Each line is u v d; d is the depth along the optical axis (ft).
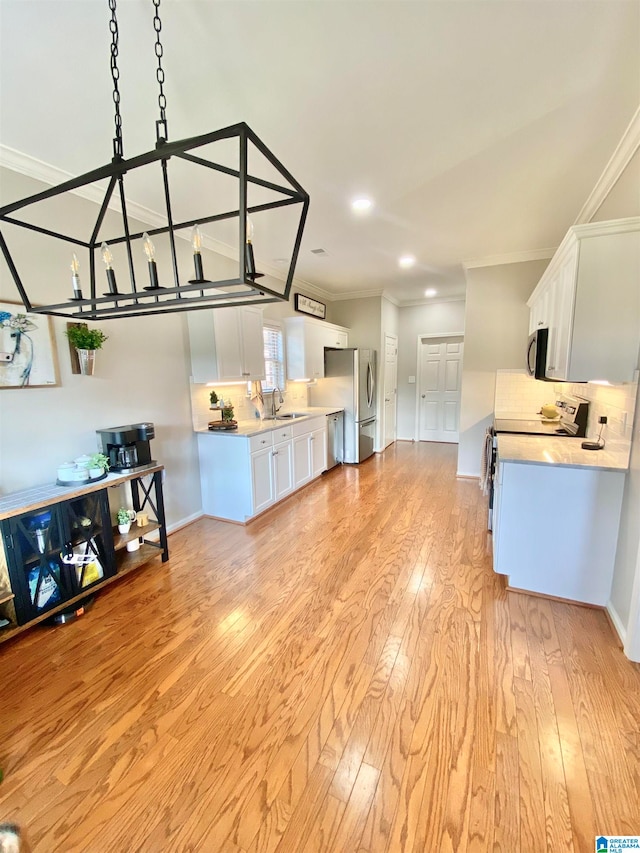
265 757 4.50
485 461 11.69
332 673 5.73
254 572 8.69
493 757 4.43
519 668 5.76
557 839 3.66
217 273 11.90
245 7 4.23
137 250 9.37
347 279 17.03
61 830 3.81
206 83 5.35
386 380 21.17
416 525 11.05
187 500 11.47
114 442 8.38
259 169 7.57
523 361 14.28
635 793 4.05
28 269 7.28
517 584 7.72
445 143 6.84
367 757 4.47
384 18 4.40
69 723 4.99
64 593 7.01
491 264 14.16
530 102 5.81
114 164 3.74
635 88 5.50
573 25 4.49
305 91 5.54
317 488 14.73
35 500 6.65
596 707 5.08
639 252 6.24
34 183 7.30
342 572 8.60
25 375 7.27
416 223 10.46
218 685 5.56
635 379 6.41
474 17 4.41
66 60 4.91
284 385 16.37
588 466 6.95
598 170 7.74
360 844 3.66
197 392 11.66
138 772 4.36
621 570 6.60
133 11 4.24
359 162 7.41
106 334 8.87
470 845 3.62
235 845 3.67
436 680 5.57
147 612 7.31
